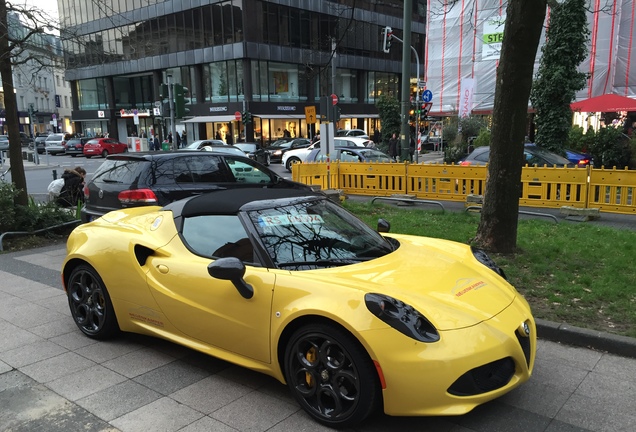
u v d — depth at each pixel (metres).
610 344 3.97
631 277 5.55
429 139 36.38
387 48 20.72
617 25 20.72
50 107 72.75
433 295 3.05
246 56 36.84
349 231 3.87
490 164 6.64
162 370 3.75
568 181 10.50
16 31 9.28
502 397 3.30
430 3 25.39
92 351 4.12
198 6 38.28
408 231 8.51
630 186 9.87
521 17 5.85
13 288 5.91
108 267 4.07
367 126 49.84
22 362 3.92
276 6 37.94
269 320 3.14
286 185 8.70
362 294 2.87
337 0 33.88
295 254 3.41
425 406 2.68
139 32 41.56
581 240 7.53
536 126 16.84
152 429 2.97
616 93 21.25
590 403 3.22
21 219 8.60
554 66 16.17
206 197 3.99
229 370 3.74
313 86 42.75
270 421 3.04
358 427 2.93
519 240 7.50
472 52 24.69
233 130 39.75
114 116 49.66
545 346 4.14
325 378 2.94
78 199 10.86
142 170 7.07
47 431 2.97
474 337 2.79
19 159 9.21
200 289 3.49
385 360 2.68
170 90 14.42
